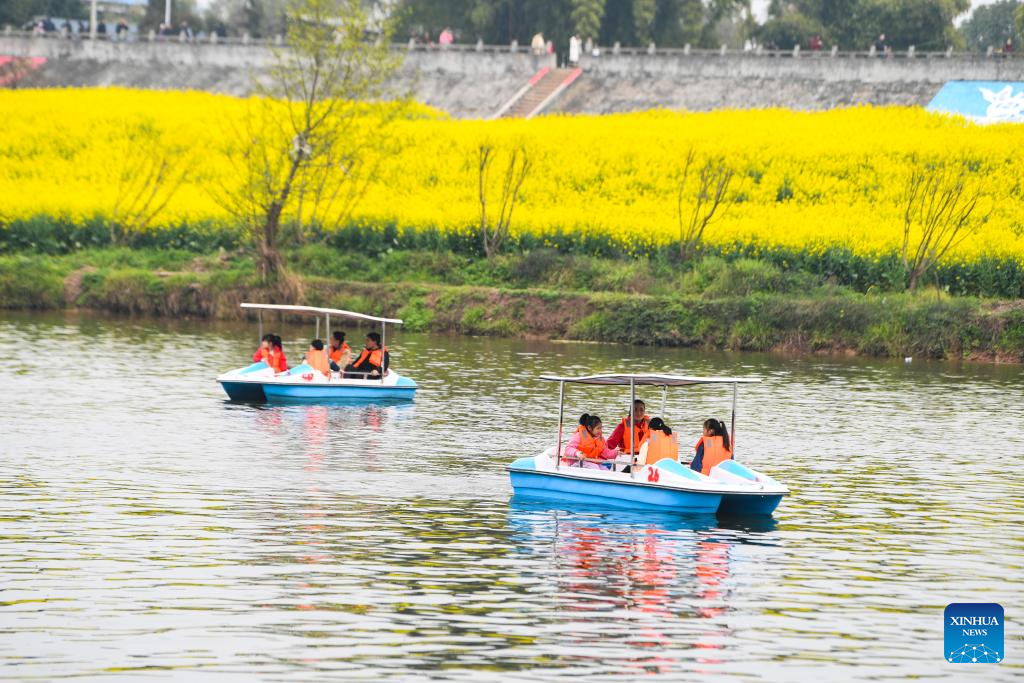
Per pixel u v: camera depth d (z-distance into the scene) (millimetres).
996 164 134375
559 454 49125
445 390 76938
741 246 116812
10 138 162500
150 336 100875
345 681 29359
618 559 40094
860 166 137125
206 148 160125
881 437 63281
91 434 59500
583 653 31562
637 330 104188
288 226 124938
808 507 47906
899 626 34219
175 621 33125
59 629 32375
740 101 183750
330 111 121500
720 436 48625
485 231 120125
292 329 108875
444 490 49438
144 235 132750
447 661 30766
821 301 102000
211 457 54750
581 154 144500
